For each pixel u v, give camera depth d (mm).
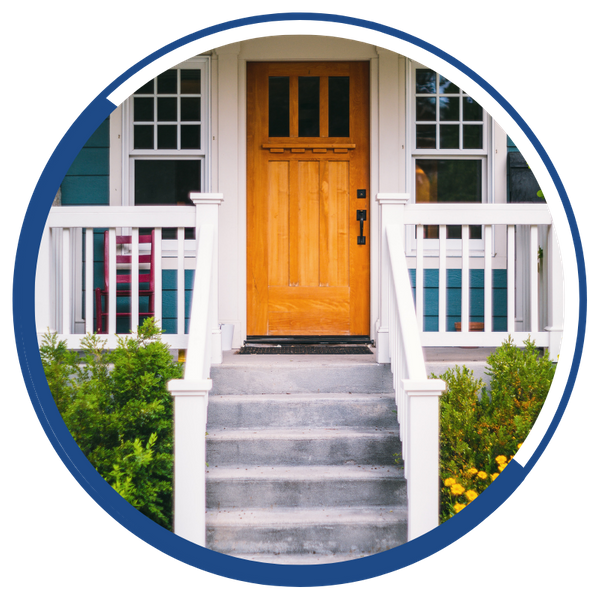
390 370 3658
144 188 4695
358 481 3129
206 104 4637
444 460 3156
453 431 3137
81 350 3613
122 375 3125
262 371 3664
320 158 4730
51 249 3664
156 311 3627
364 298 4746
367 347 4441
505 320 4707
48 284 3596
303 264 4738
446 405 3223
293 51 4629
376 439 3314
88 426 2982
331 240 4742
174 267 4695
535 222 3662
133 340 3271
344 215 4738
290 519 2979
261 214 4727
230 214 4598
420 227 3676
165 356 3215
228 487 3129
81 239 4637
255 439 3312
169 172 4691
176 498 2615
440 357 4074
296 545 2961
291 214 4734
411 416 2719
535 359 3367
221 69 4605
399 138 4641
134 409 3014
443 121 4684
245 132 4652
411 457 2711
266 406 3482
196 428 2625
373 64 4641
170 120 4676
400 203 3643
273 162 4730
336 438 3316
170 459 2979
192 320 3016
